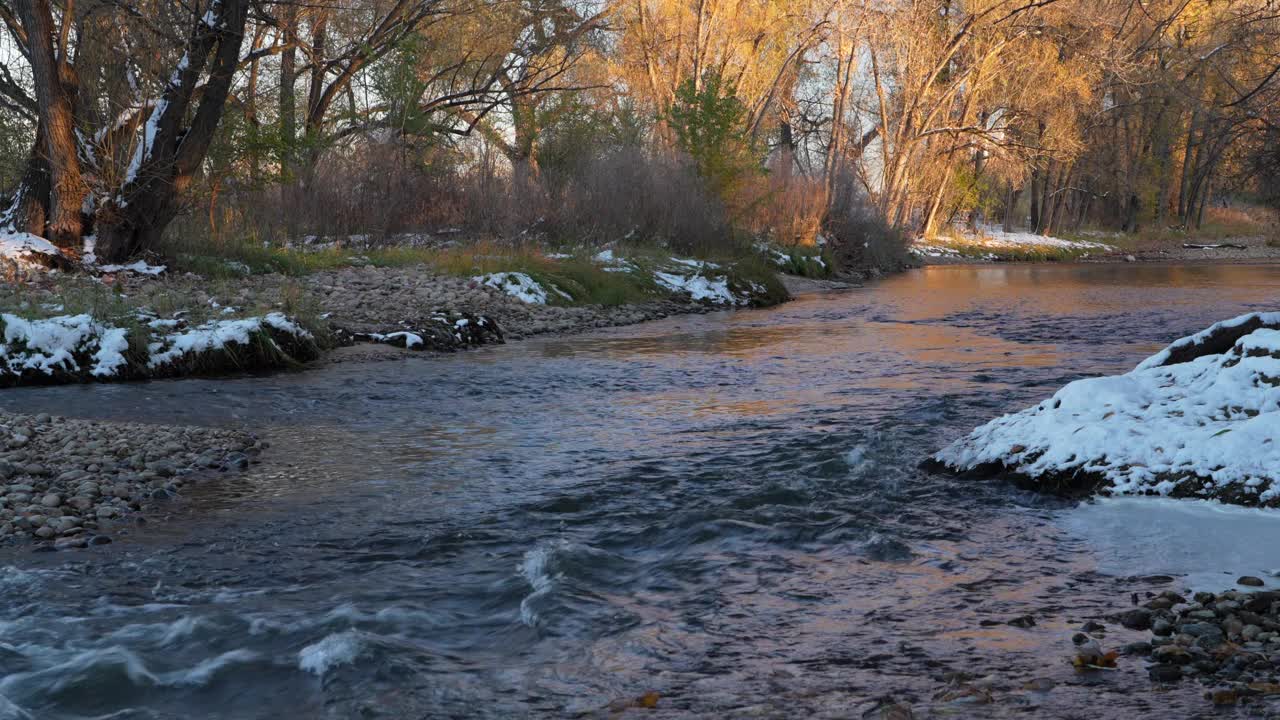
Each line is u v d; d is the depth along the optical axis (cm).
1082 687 345
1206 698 332
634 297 2116
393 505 622
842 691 350
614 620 425
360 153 2477
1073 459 636
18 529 564
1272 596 420
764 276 2469
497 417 928
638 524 574
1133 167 6372
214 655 392
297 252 2075
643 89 3872
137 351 1179
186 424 894
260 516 599
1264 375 669
